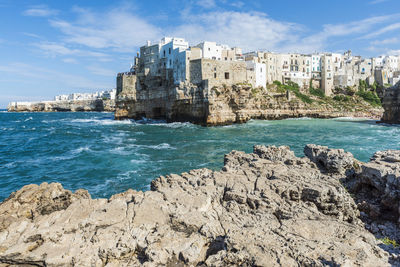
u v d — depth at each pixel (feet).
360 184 48.14
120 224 31.42
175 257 27.37
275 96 314.96
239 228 30.81
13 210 36.37
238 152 62.90
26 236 29.50
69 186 78.18
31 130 222.07
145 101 307.17
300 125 236.63
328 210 37.22
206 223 31.35
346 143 140.56
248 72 295.89
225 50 294.25
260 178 44.60
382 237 36.35
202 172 52.01
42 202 38.42
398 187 39.65
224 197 39.88
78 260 26.99
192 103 246.88
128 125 262.26
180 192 40.09
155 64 301.63
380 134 175.22
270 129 209.05
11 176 89.76
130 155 115.96
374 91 403.34
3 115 484.33
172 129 219.41
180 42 275.18
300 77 382.83
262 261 24.43
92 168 96.27
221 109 240.53
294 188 39.29
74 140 163.94
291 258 24.70
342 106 353.92
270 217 33.60
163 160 105.60
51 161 108.68
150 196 38.24
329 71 394.32
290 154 60.29
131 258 28.09
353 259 24.07
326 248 25.90
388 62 463.42
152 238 29.04
